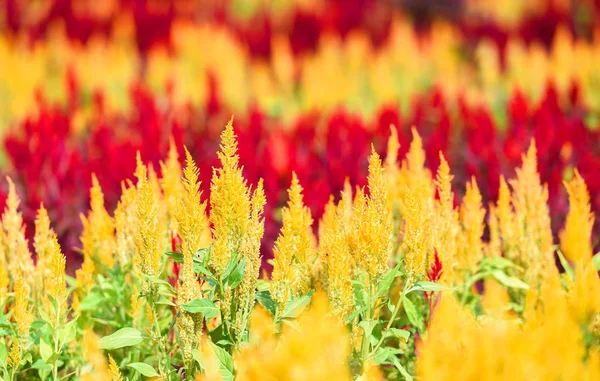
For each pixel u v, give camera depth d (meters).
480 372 3.12
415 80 10.88
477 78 11.27
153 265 3.46
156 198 4.02
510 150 7.01
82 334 4.15
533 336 3.32
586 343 3.70
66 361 4.20
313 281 3.82
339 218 3.76
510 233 4.63
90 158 6.95
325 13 13.70
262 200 3.45
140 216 3.43
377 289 3.56
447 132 7.36
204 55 11.26
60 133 7.73
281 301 3.44
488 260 4.49
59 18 12.55
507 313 4.50
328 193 5.74
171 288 3.44
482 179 6.88
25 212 6.27
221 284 3.42
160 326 4.06
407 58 11.17
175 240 4.10
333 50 11.26
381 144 7.69
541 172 6.64
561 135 7.05
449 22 15.30
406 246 3.54
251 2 15.49
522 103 7.75
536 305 4.40
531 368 3.13
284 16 14.15
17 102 8.90
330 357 3.03
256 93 9.77
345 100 9.66
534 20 13.56
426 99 9.54
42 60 10.77
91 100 9.80
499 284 4.58
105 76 10.17
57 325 3.67
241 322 3.46
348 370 3.43
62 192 6.42
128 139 6.64
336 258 3.44
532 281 4.53
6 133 8.26
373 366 3.59
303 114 8.17
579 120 7.27
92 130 8.17
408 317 3.90
